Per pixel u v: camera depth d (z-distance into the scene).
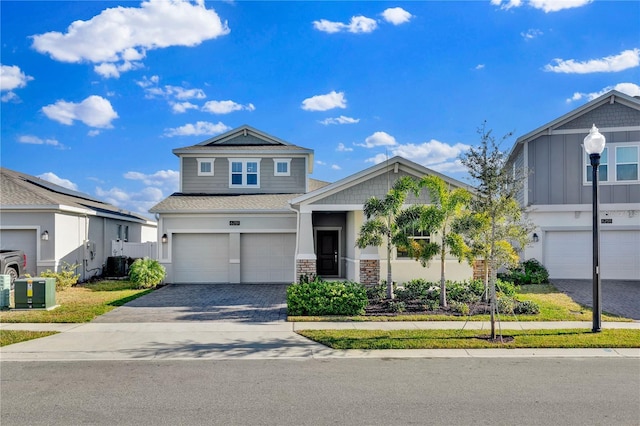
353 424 5.91
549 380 7.76
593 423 5.97
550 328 11.67
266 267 21.73
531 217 21.41
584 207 20.81
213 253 21.61
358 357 9.27
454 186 16.88
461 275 17.95
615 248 20.92
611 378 7.90
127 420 6.04
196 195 23.66
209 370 8.36
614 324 12.27
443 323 12.34
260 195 23.67
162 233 21.28
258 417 6.13
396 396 6.95
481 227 11.53
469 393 7.09
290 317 13.01
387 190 17.16
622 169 20.69
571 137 21.09
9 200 19.75
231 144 25.17
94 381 7.70
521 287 18.89
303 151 24.31
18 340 10.50
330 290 13.66
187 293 18.17
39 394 7.06
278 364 8.77
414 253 14.75
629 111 20.66
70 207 20.78
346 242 21.52
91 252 23.42
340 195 17.22
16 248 19.81
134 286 19.84
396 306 13.80
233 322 12.55
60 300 16.22
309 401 6.74
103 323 12.41
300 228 17.20
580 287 18.92
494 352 9.66
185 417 6.14
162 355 9.39
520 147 22.47
